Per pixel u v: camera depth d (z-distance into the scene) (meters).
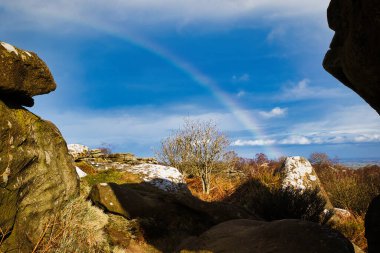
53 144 5.26
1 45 4.04
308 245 3.68
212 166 13.83
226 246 4.28
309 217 7.32
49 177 4.87
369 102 3.52
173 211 6.57
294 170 11.41
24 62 4.32
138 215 6.38
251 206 8.07
